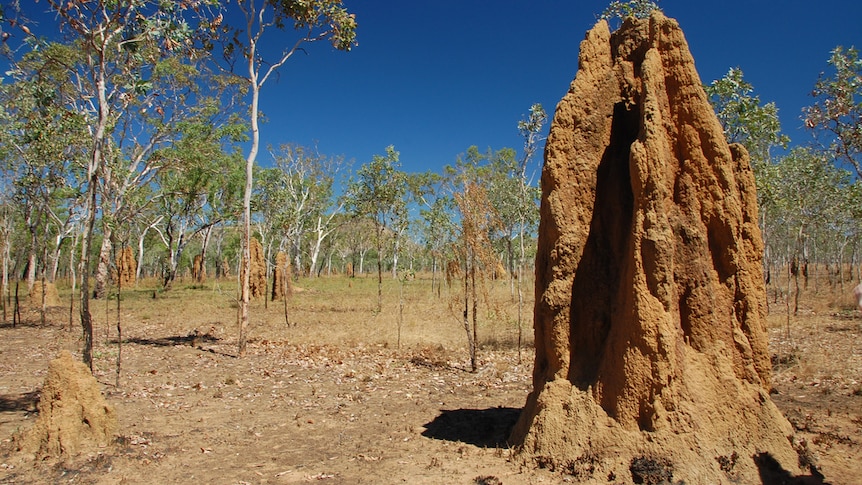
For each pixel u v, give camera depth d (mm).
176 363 14742
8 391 11125
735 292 6840
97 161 10305
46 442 7211
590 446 6301
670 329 6141
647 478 5754
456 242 14945
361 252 82688
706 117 6945
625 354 6270
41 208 23906
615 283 6992
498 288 39344
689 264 6625
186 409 10023
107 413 7805
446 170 27328
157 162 28781
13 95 16234
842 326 18891
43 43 9930
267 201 36562
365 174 21328
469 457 7164
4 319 23703
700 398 6227
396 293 39750
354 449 7754
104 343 18016
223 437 8336
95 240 53594
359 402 10734
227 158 32656
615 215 7211
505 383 12523
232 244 64438
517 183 24922
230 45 16797
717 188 6840
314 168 52375
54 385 7410
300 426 9016
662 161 6406
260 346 17891
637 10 11828
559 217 7086
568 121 7324
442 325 22469
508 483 6078
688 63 7090
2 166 23859
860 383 11102
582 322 7094
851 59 13609
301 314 26797
